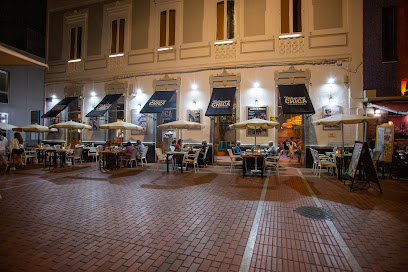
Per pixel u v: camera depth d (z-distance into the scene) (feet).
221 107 36.73
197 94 41.73
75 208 16.51
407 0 34.42
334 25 36.76
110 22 47.91
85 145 47.24
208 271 9.01
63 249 10.68
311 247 10.93
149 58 44.80
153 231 12.66
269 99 38.52
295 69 37.73
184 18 43.21
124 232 12.53
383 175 28.32
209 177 28.43
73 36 51.06
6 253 10.30
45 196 19.58
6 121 48.67
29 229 12.89
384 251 10.57
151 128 44.11
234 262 9.64
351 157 25.31
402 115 36.68
